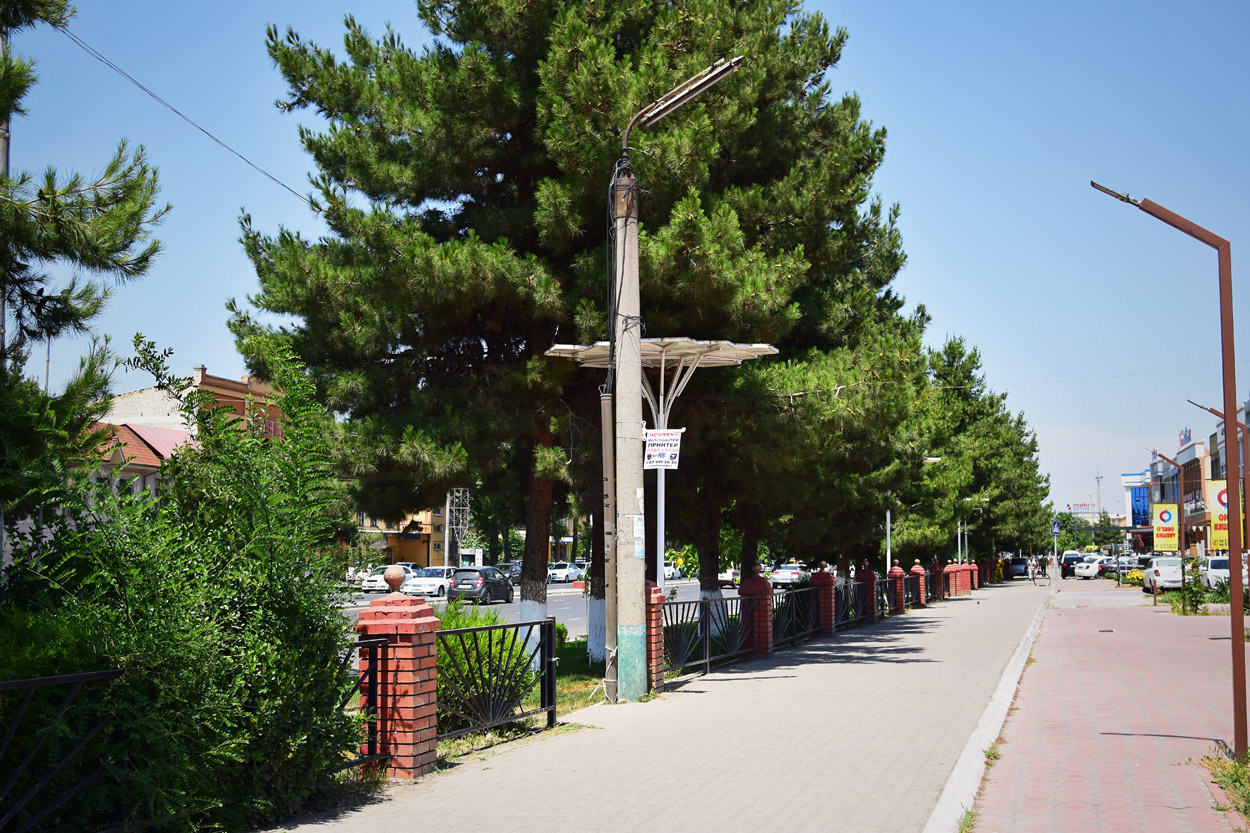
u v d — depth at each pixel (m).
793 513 23.23
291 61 15.69
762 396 15.84
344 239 15.58
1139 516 96.94
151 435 28.86
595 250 14.77
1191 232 9.04
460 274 13.60
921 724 10.46
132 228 7.51
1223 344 9.03
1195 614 30.36
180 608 5.97
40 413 6.70
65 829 5.38
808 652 19.30
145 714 5.68
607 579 13.13
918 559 43.09
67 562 6.07
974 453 52.66
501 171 16.33
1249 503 11.58
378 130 15.84
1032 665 17.56
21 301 7.70
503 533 80.88
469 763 8.67
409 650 8.08
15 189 7.20
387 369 16.08
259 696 6.46
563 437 15.98
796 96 18.55
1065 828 6.67
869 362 16.06
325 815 6.84
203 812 6.03
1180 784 8.04
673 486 19.25
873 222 18.11
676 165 13.98
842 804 7.02
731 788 7.56
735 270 14.12
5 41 7.68
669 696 13.16
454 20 16.00
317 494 7.33
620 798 7.27
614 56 14.34
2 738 5.11
